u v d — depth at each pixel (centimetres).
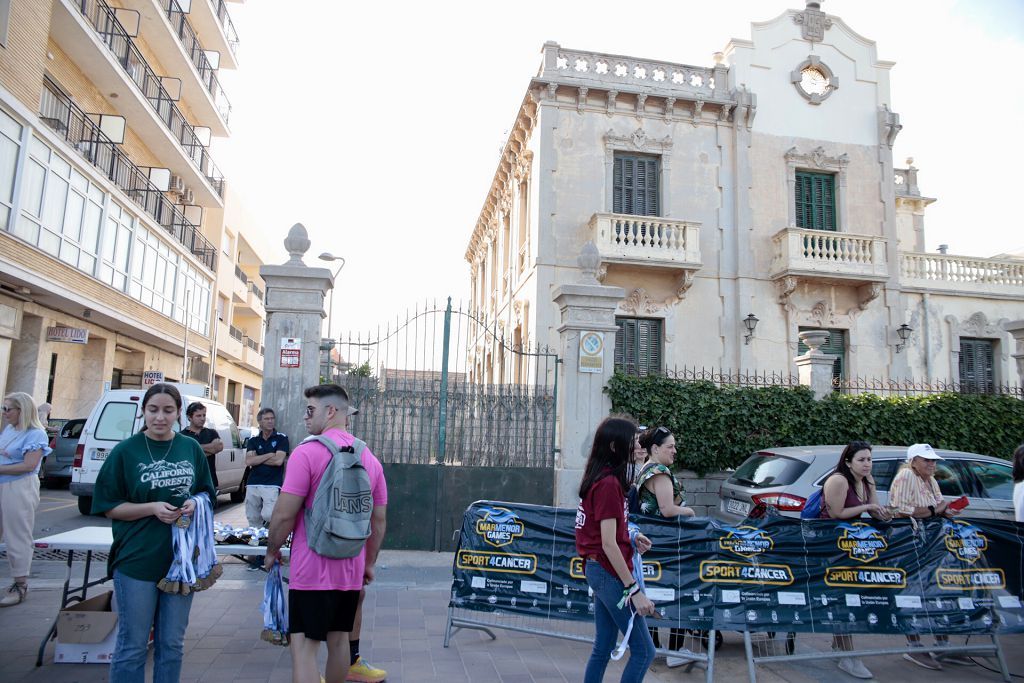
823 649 589
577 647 558
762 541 525
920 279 1850
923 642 611
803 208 1773
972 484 748
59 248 1623
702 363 1642
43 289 1567
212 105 2867
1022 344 1212
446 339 935
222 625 581
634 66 1717
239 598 669
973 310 1859
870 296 1705
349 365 913
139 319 2172
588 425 936
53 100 1783
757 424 1015
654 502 538
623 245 1591
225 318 3569
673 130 1716
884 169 1817
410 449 914
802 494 679
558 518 559
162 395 385
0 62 1341
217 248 3250
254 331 4566
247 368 4206
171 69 2562
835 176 1797
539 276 1588
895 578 530
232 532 556
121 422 1186
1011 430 1095
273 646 530
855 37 1853
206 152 2900
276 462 805
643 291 1636
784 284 1675
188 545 375
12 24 1377
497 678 479
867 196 1797
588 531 384
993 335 1855
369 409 908
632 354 1633
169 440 393
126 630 360
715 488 1010
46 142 1528
